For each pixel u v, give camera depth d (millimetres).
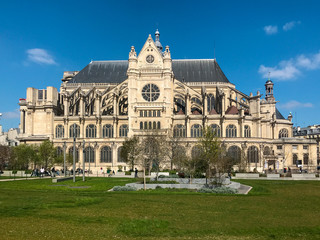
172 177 57250
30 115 101688
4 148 93125
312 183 52875
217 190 39562
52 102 101125
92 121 98000
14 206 27547
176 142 76688
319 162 146750
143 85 95000
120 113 103312
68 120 99000
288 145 102250
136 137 82438
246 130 95125
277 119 117312
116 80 114188
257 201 32250
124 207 27922
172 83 97375
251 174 66062
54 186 46750
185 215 24594
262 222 22234
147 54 96062
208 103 108688
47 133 99625
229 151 90125
